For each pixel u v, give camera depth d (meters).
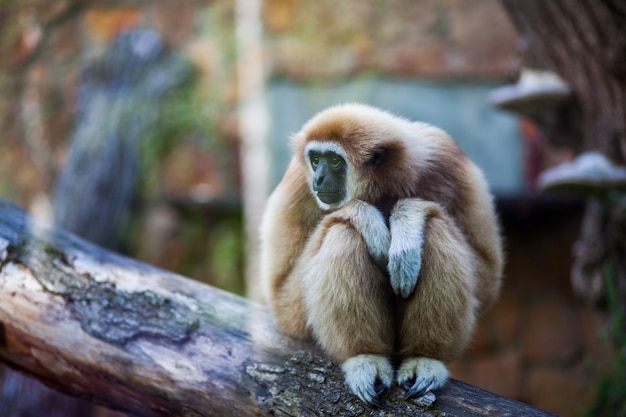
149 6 15.62
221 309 5.10
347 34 14.84
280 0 14.91
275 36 14.89
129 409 4.96
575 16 7.50
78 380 4.98
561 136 9.05
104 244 12.35
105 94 14.13
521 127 13.70
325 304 4.58
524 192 12.35
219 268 13.58
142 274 5.40
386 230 4.80
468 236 5.12
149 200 13.82
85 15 15.38
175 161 14.40
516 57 9.73
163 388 4.66
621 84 7.46
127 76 14.52
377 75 14.57
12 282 5.12
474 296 4.80
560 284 12.70
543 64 8.68
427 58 14.62
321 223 4.90
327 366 4.57
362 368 4.45
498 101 9.06
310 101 14.34
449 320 4.55
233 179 14.62
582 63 7.94
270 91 14.45
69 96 15.05
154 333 4.82
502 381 12.33
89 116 13.72
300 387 4.41
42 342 4.96
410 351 4.67
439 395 4.32
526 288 12.76
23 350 5.08
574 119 8.61
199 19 15.63
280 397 4.37
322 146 5.19
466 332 4.64
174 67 15.12
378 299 4.66
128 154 13.25
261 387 4.45
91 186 12.48
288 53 14.71
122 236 13.01
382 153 5.08
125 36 15.08
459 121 14.10
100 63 14.79
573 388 12.13
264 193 13.53
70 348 4.88
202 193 14.06
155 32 15.42
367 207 4.88
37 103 14.99
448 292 4.52
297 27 14.91
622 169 7.75
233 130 14.89
